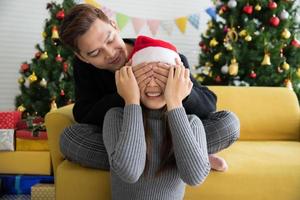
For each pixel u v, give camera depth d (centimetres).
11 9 279
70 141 110
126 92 89
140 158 84
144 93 90
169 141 92
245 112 178
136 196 94
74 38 94
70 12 99
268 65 229
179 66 91
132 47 112
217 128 113
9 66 281
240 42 236
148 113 94
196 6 323
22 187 189
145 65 89
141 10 310
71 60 225
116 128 90
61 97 227
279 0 232
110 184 106
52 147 124
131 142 83
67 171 110
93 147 108
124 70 90
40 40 286
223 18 244
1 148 190
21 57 283
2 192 189
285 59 233
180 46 322
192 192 110
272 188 114
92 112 114
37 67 223
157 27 306
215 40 243
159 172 92
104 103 110
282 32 232
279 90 188
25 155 193
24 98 228
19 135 193
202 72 256
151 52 90
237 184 112
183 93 90
